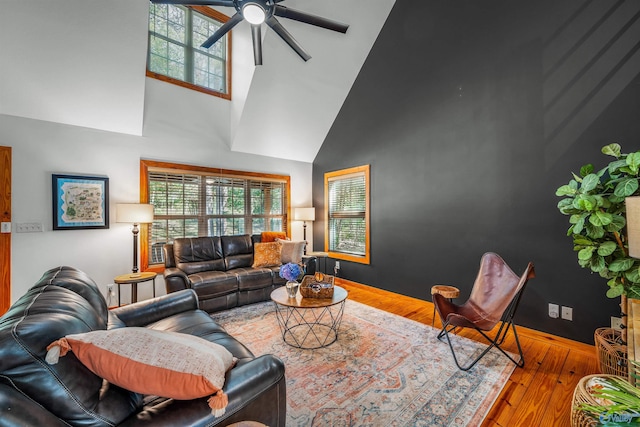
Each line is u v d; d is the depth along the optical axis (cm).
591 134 235
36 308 101
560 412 167
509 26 285
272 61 381
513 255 281
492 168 296
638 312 159
